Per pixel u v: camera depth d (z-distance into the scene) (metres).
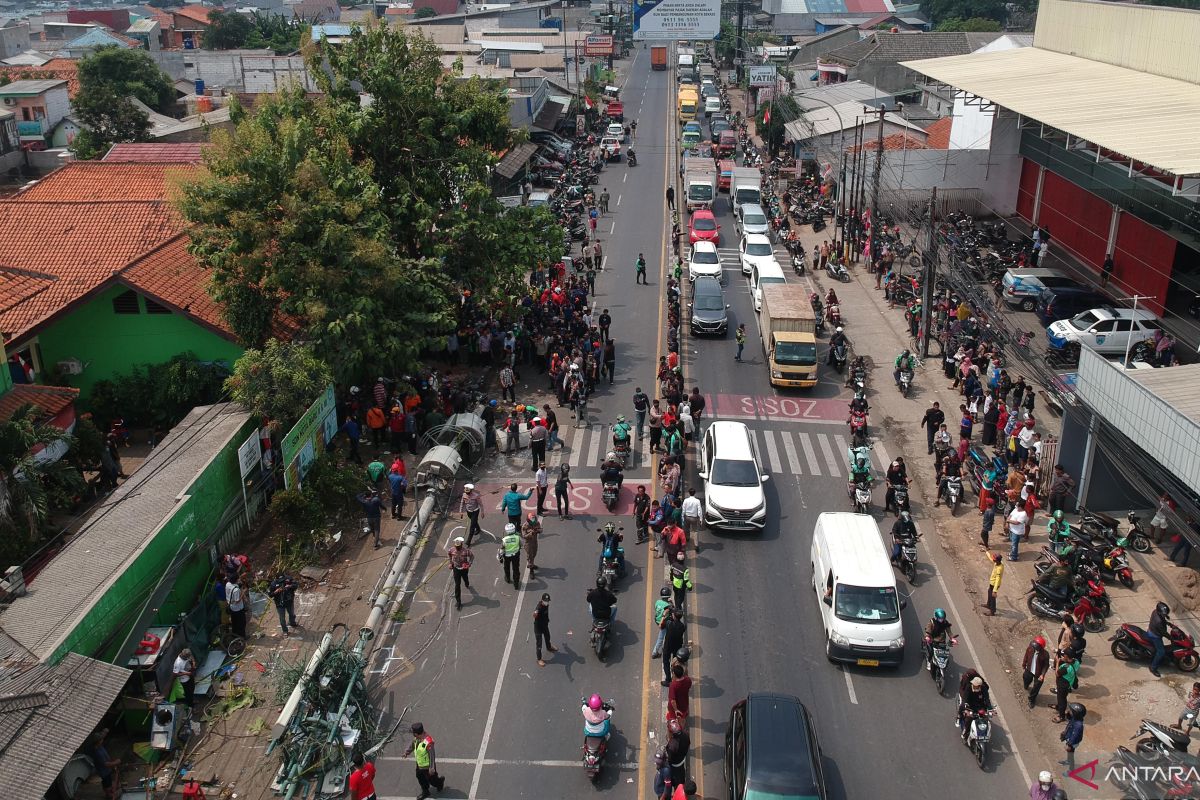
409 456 31.05
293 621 22.56
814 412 34.97
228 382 27.81
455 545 23.36
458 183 37.47
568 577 24.84
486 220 37.06
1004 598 23.91
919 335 41.25
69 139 82.00
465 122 37.09
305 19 157.50
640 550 26.12
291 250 30.09
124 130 75.31
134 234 36.06
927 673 21.33
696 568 25.34
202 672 20.81
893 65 86.56
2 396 27.09
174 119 83.81
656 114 102.50
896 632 21.06
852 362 37.00
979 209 53.44
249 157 30.31
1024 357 32.00
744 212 56.28
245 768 18.45
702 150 78.12
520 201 55.81
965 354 35.75
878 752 18.98
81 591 19.28
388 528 27.02
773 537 26.92
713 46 148.38
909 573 24.62
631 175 75.75
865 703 20.34
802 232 60.06
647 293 48.34
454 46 95.50
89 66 86.88
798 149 72.56
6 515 23.28
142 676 19.34
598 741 18.06
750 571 25.22
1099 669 21.30
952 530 27.09
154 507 22.36
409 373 32.91
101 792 17.62
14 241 35.88
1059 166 47.00
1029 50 52.41
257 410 27.08
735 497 26.78
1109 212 42.34
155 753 18.50
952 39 88.50
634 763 18.75
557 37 121.19
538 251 38.34
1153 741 18.47
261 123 32.84
